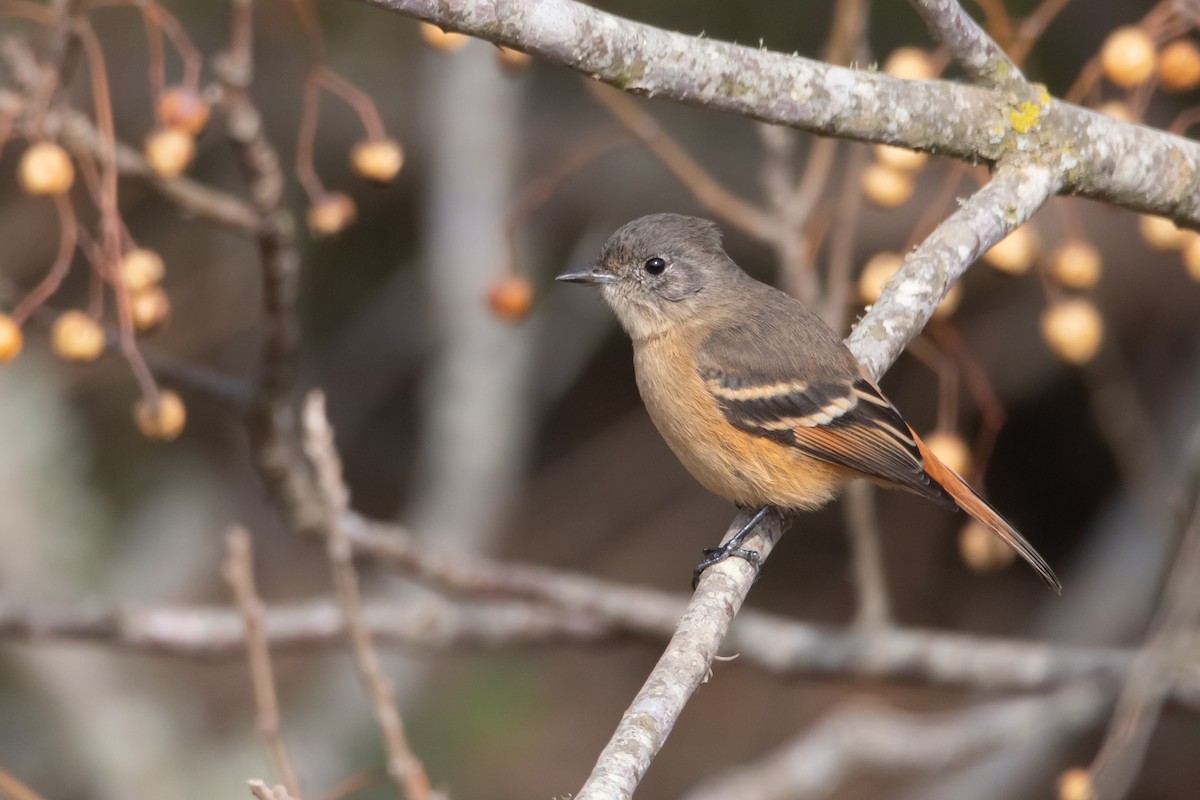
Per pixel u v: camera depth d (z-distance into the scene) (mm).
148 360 8367
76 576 12273
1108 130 6535
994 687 9430
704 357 7812
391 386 16438
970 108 6328
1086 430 15844
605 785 4430
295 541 15898
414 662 11836
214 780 11633
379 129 7465
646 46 5594
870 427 7441
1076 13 13242
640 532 16188
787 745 14906
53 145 6855
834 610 15727
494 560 12227
